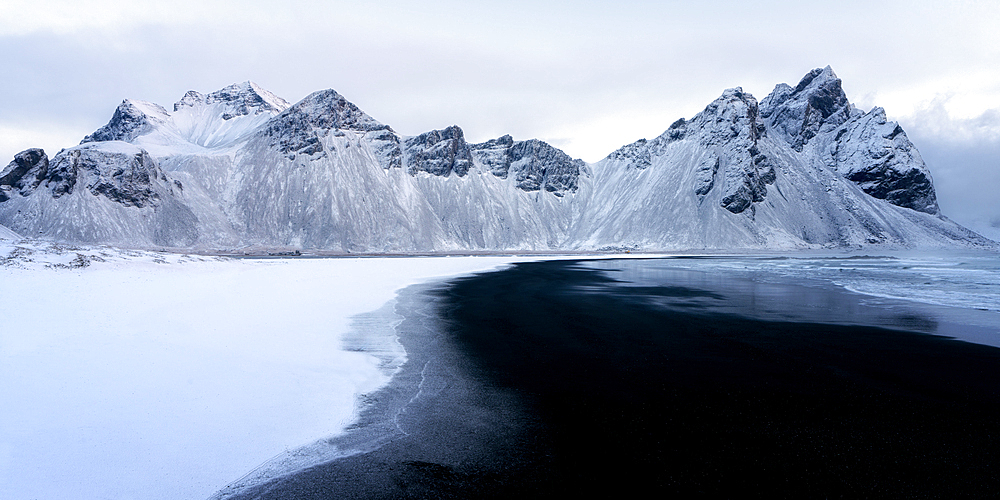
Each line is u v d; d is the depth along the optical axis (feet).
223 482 20.56
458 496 19.80
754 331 56.65
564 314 69.82
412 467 22.41
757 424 27.91
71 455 21.81
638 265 222.69
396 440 25.35
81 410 26.78
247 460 22.53
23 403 27.22
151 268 104.73
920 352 45.78
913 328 58.44
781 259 289.94
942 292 98.63
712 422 28.17
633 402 31.71
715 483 20.92
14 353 36.47
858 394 33.35
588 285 117.39
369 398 31.83
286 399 30.60
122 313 54.80
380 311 69.56
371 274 137.28
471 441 25.35
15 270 78.43
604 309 75.20
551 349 46.93
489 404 31.09
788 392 33.83
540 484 20.86
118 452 22.41
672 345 48.96
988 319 64.90
